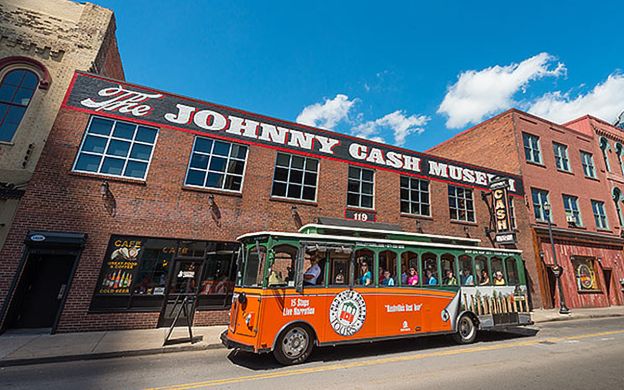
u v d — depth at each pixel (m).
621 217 22.84
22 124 10.56
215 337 8.70
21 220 9.13
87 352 6.99
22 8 11.66
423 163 16.81
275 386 5.18
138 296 9.88
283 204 12.78
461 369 6.17
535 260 17.91
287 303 6.71
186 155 11.65
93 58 12.23
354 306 7.39
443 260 9.11
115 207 10.20
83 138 10.52
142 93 11.60
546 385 5.25
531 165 20.22
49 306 9.55
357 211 14.24
